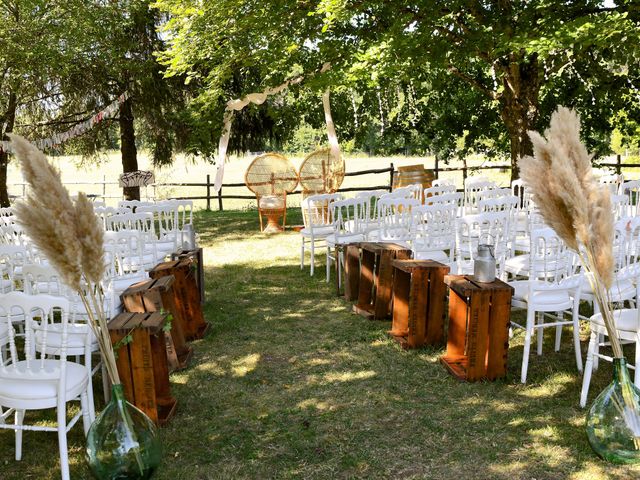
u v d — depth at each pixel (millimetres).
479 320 3707
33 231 2035
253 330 4957
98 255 2166
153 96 11938
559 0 7105
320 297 5914
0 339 3438
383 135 12555
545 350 4289
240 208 14672
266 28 8320
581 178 2076
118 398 2430
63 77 11117
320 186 10328
